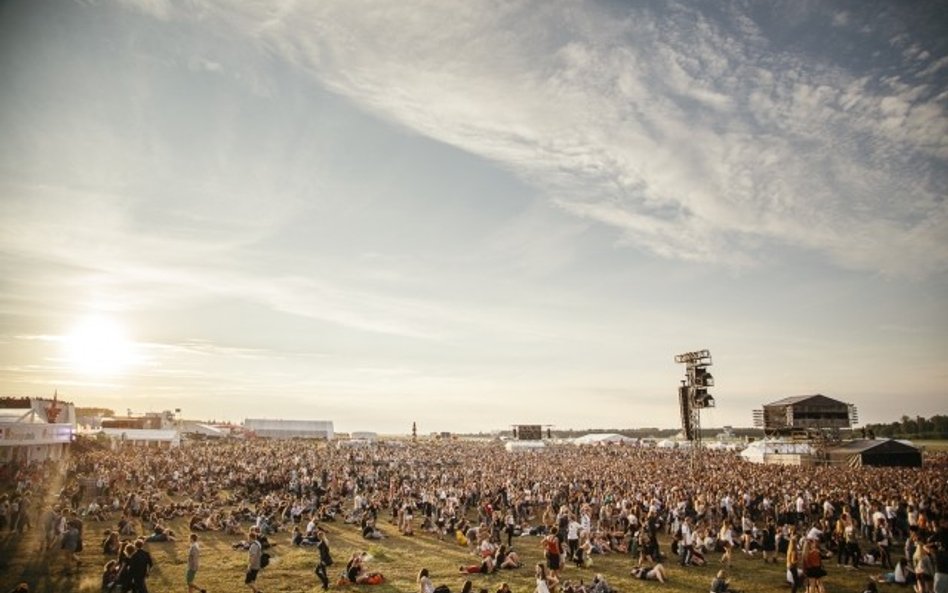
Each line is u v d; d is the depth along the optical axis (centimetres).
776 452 6569
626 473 4812
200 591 1567
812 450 6369
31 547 2162
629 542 2353
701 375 5169
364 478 4478
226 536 2606
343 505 3553
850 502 2762
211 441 10631
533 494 3528
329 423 13950
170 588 1756
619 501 3009
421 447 9625
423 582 1544
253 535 1795
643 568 1958
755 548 2316
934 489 3325
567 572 2034
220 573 1942
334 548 2423
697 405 5175
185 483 4081
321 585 1823
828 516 2448
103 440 7212
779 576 1966
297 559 2178
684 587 1834
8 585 1689
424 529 2850
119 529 2519
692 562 2109
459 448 9875
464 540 2542
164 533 2480
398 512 2983
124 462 4794
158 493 3481
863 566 2059
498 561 2091
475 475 4791
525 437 12506
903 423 12812
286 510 3094
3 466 3656
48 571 1844
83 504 3120
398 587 1816
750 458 6988
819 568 1608
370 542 2578
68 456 5141
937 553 1549
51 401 5178
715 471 4953
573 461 6738
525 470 5222
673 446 10181
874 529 2261
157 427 10650
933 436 12344
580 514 2841
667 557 2259
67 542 1956
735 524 2705
